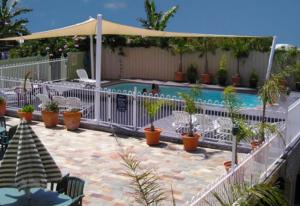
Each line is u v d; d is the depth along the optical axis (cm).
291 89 2500
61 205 769
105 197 1034
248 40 2667
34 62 2555
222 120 1406
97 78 1667
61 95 1858
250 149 1364
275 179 1190
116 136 1534
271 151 1186
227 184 845
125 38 3005
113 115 1641
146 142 1466
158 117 1727
